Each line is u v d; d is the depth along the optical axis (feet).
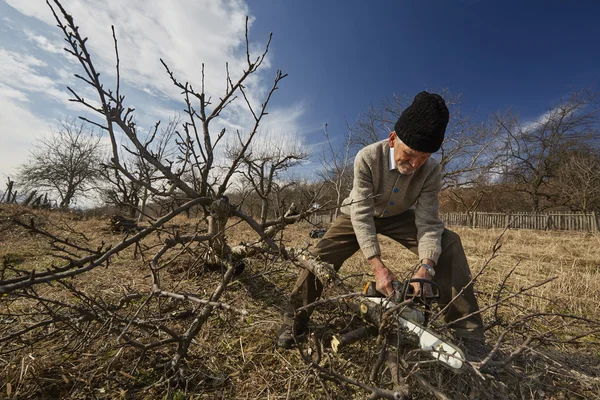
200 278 9.94
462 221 69.82
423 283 4.84
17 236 16.94
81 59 5.00
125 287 8.95
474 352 5.11
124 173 5.58
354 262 13.52
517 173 75.97
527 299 8.67
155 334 5.76
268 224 7.20
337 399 4.68
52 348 5.70
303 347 5.92
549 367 5.16
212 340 6.30
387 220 7.30
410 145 5.59
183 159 8.00
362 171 6.64
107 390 4.73
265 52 7.11
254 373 5.34
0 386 4.61
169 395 4.67
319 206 7.39
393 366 4.19
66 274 4.16
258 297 8.73
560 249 19.44
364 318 5.05
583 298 8.79
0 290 3.58
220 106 7.55
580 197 57.93
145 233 5.35
